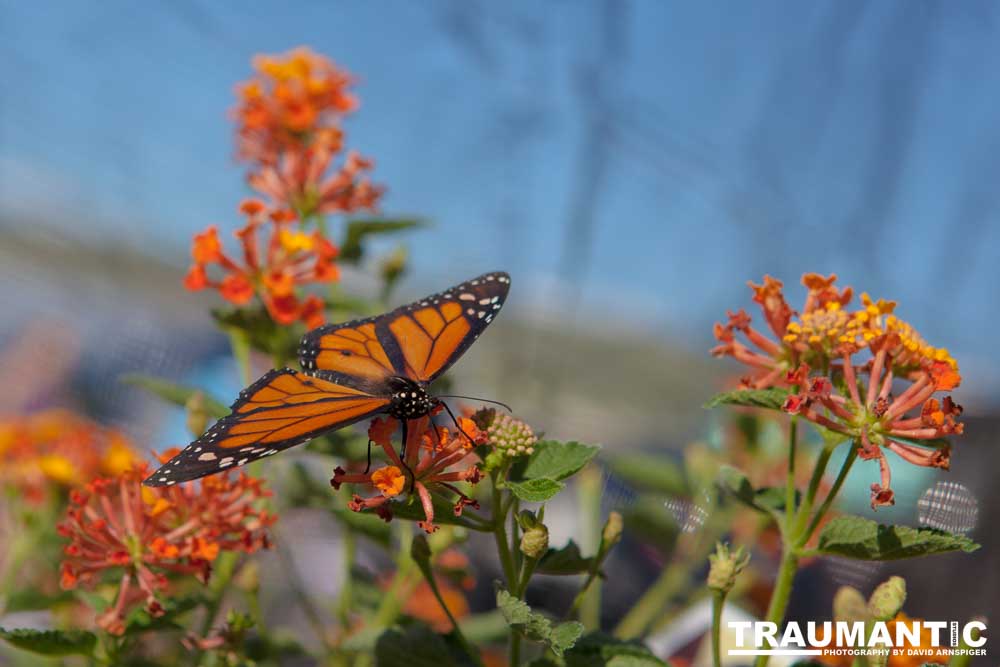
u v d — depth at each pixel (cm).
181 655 65
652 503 69
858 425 56
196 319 104
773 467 71
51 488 68
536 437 57
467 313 60
